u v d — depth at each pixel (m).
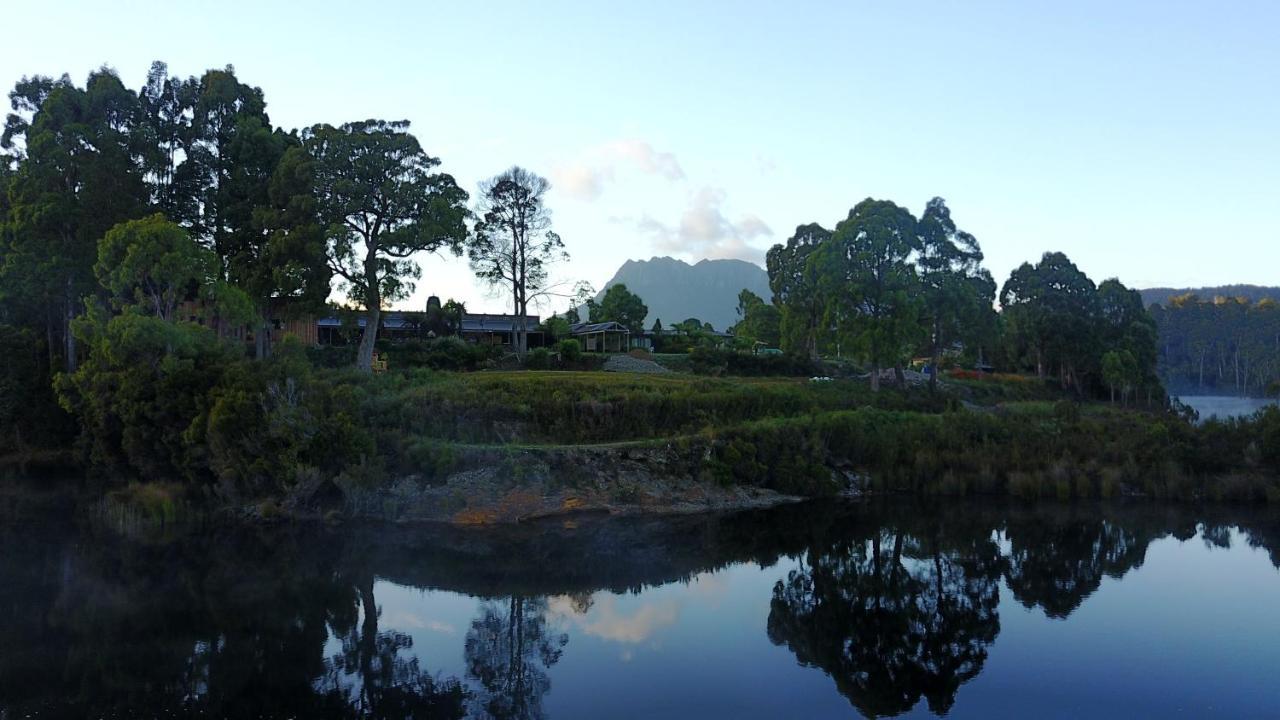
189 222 41.91
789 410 35.78
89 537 22.81
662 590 18.88
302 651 14.55
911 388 47.41
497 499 25.78
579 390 33.28
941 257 49.44
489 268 55.12
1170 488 30.56
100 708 11.91
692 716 11.94
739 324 93.44
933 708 12.38
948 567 21.34
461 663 14.09
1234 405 78.19
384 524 24.36
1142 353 61.25
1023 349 66.94
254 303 37.00
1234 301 125.94
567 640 15.35
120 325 27.47
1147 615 17.31
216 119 42.03
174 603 17.20
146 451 28.23
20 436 37.34
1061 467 31.66
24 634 15.15
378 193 40.19
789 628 16.25
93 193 35.47
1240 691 13.16
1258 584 19.64
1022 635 16.05
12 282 34.72
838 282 45.84
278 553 21.27
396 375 36.88
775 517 27.11
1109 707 12.52
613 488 27.41
